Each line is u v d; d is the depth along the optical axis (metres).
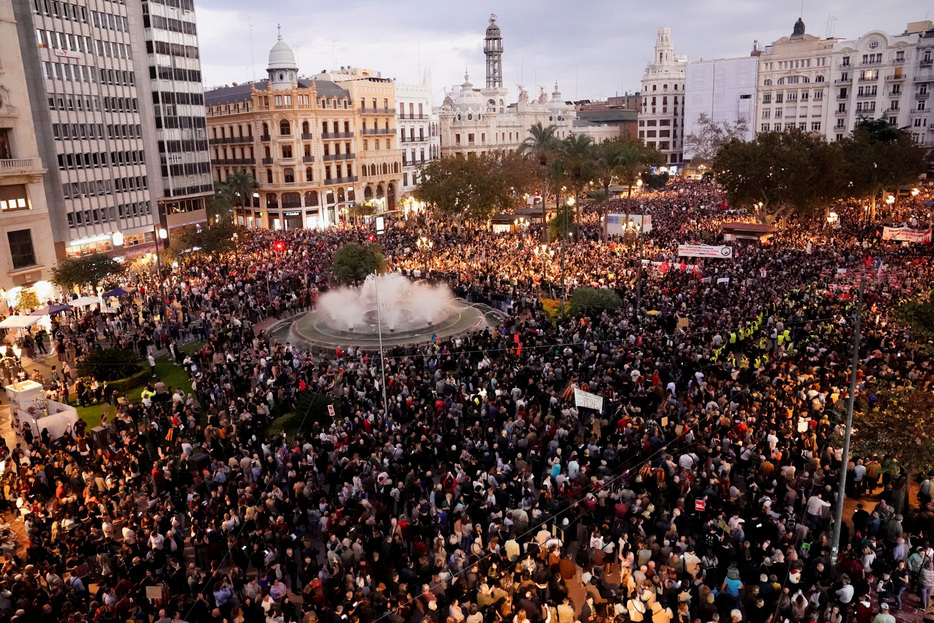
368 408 23.52
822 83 122.56
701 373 24.52
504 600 13.49
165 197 72.19
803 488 17.30
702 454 18.47
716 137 136.12
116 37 63.47
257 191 85.88
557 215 58.16
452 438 20.94
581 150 60.91
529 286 40.38
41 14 55.38
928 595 14.50
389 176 99.00
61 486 18.88
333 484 19.41
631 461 19.05
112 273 45.94
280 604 13.94
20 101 49.22
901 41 112.38
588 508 16.80
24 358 35.75
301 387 25.88
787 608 13.04
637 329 29.98
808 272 38.75
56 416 24.80
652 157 101.00
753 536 15.52
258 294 41.09
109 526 16.36
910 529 17.11
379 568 15.01
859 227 58.72
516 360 27.30
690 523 16.31
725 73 133.00
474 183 64.81
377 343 33.41
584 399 20.73
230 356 29.72
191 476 19.64
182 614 14.05
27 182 49.56
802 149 54.97
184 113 74.00
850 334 27.47
